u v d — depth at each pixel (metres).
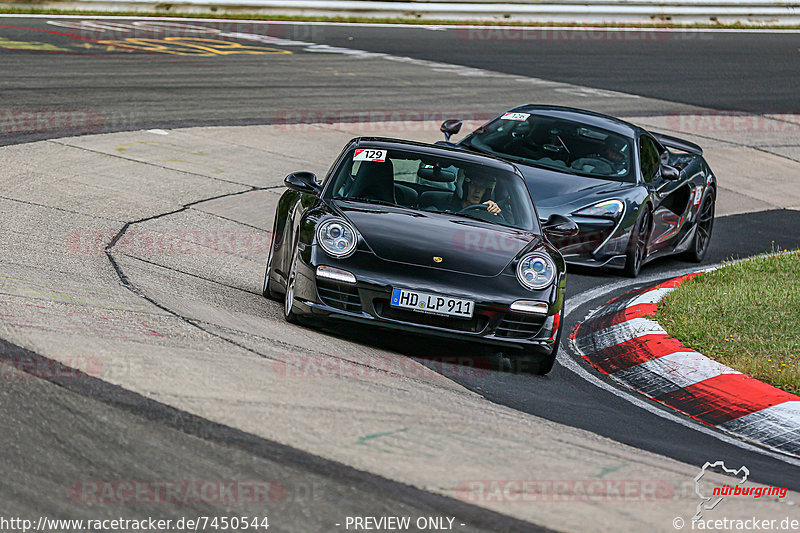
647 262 38.50
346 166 26.45
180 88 57.81
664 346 25.44
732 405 22.16
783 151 64.00
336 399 17.41
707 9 112.38
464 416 17.92
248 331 21.61
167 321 21.12
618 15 106.50
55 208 32.81
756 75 86.19
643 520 13.86
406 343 23.53
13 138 41.94
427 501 13.48
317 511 12.77
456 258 22.69
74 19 79.56
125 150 42.78
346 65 71.62
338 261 22.19
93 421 14.80
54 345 17.97
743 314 28.80
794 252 39.94
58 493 12.62
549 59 83.50
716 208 50.59
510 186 26.69
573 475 15.42
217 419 15.45
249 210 37.19
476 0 99.12
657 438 19.23
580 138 37.59
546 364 23.08
